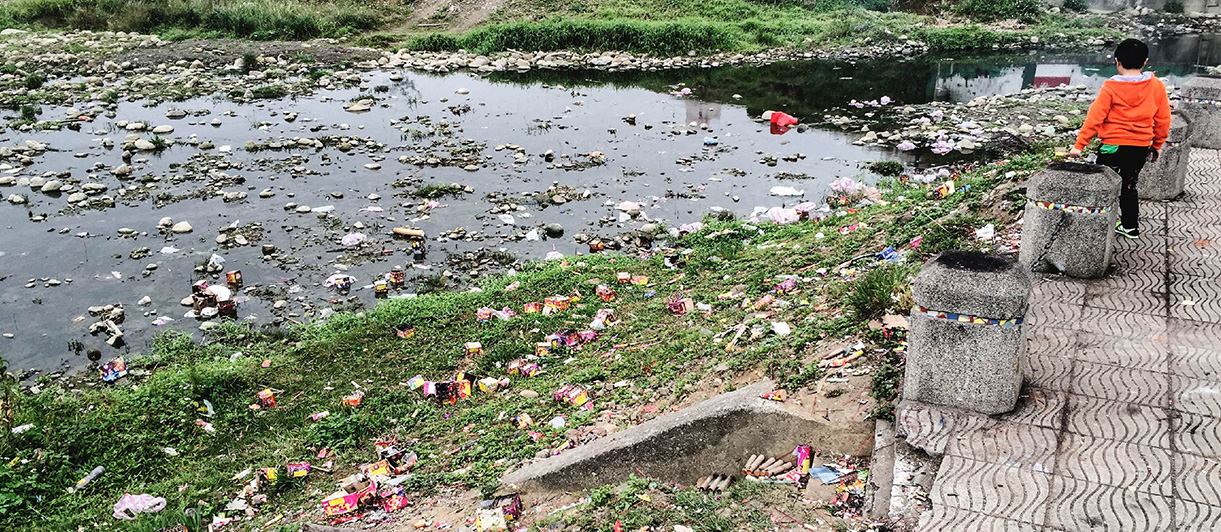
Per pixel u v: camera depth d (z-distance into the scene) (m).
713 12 30.06
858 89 21.75
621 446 5.86
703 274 9.85
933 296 4.99
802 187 13.96
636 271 10.24
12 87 21.20
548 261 10.84
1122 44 7.00
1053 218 6.79
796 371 6.34
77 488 6.63
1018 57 26.05
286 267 10.99
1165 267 6.96
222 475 6.71
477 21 29.59
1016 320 4.87
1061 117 17.61
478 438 6.89
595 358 8.05
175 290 10.41
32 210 13.09
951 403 5.16
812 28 28.75
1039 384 5.39
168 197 13.55
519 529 5.54
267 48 25.86
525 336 8.67
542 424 6.93
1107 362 5.61
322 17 28.72
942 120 17.98
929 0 31.22
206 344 9.09
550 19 28.70
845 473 5.29
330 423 7.22
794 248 10.02
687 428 5.75
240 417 7.54
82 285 10.58
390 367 8.29
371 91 21.70
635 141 16.83
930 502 4.65
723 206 13.12
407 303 9.54
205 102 20.20
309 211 12.92
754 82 22.91
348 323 9.20
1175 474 4.53
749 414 5.68
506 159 15.64
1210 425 4.90
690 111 19.44
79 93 20.59
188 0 29.27
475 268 10.89
